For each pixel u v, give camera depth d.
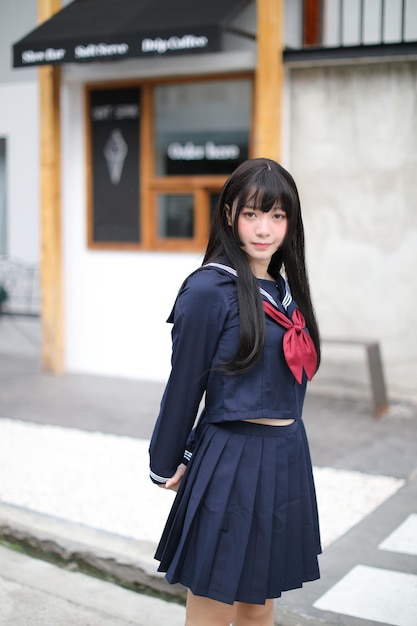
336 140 5.80
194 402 2.02
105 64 6.46
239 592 2.00
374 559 3.33
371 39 6.21
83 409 5.81
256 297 2.00
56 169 6.71
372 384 5.48
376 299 5.81
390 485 4.23
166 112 6.43
